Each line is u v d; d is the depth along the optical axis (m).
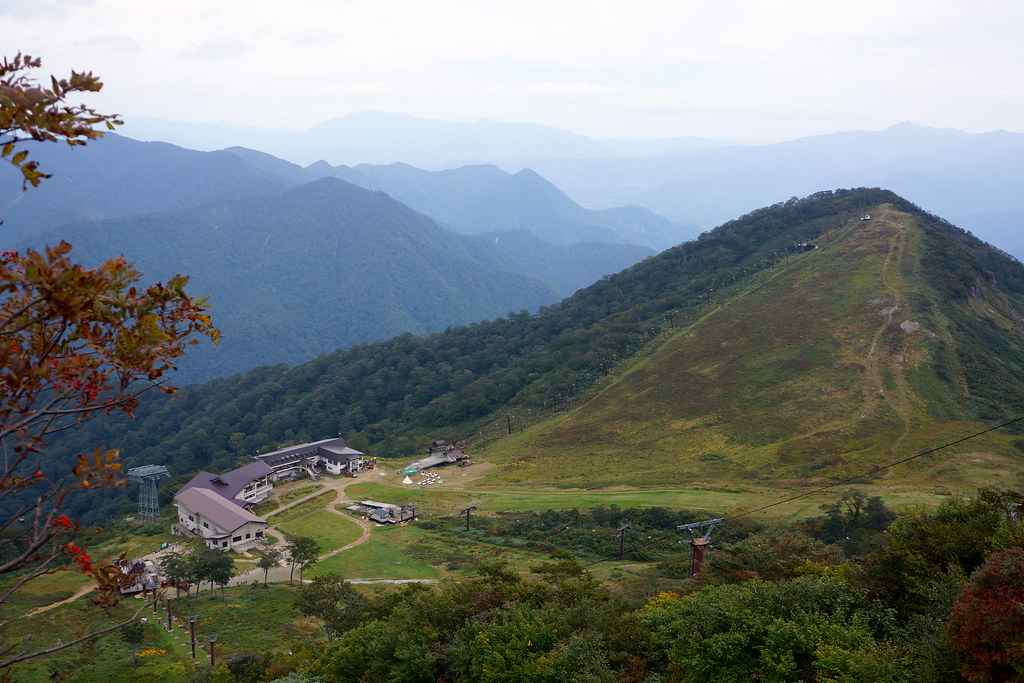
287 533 83.25
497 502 91.31
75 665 46.84
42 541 8.24
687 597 30.45
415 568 68.62
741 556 39.44
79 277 7.70
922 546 25.84
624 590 48.97
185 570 62.06
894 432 94.62
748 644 23.23
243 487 93.12
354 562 71.06
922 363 108.44
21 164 7.59
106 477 8.81
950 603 21.89
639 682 24.98
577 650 26.27
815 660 21.70
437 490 99.75
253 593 63.09
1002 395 99.06
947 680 18.59
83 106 7.94
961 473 80.69
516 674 26.31
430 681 30.08
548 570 38.91
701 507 78.75
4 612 57.88
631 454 105.31
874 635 23.30
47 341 8.34
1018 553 18.92
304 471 109.31
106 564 8.95
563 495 91.75
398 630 32.34
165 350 8.68
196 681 41.09
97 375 8.38
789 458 93.25
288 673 37.00
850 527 63.62
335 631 45.75
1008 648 17.27
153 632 53.72
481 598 34.12
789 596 25.08
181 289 8.56
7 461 7.95
